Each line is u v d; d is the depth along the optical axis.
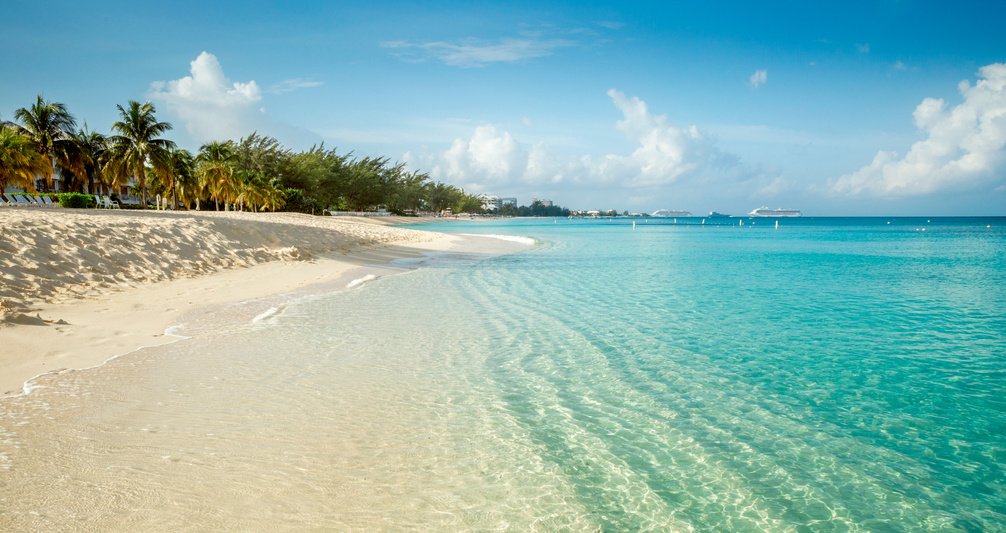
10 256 10.66
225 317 10.29
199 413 5.52
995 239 51.41
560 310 12.35
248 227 21.28
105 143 56.16
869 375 7.70
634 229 87.44
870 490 4.55
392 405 6.07
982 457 5.16
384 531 3.64
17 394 5.73
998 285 17.08
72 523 3.41
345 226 39.34
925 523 4.08
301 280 15.49
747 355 8.69
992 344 9.48
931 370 7.95
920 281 18.12
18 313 8.22
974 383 7.34
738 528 3.95
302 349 8.32
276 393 6.26
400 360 7.95
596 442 5.33
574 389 6.90
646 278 18.56
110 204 43.00
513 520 3.89
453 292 14.72
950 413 6.28
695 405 6.44
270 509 3.79
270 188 71.44
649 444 5.33
